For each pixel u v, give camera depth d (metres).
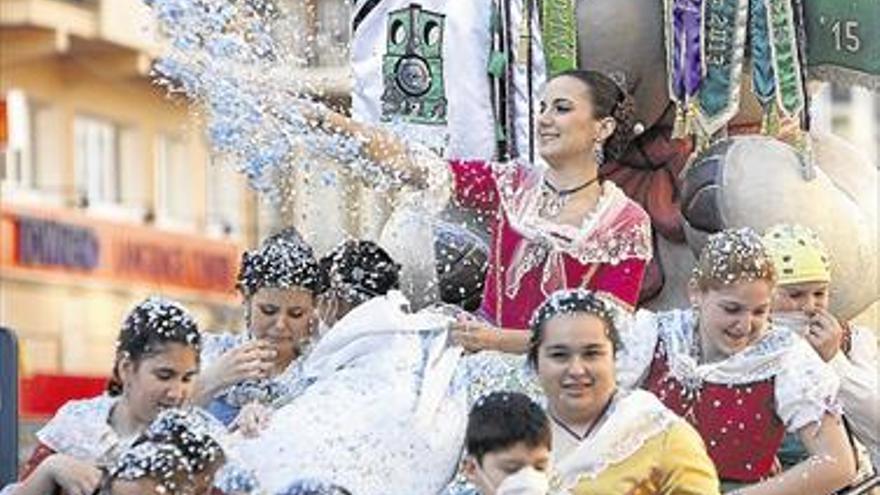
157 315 7.18
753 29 8.76
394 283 7.95
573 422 6.95
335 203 7.99
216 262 37.22
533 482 6.40
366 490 7.15
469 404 7.45
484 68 8.73
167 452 6.38
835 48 8.95
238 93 7.71
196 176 37.72
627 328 7.55
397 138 7.97
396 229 8.38
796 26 8.80
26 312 34.97
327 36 8.08
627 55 8.82
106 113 36.78
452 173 8.06
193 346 7.18
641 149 8.91
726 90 8.70
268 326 7.67
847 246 8.60
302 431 7.21
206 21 7.67
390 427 7.27
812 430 7.30
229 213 37.44
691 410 7.44
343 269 7.89
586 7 8.82
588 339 6.89
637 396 6.94
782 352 7.39
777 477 7.27
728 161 8.61
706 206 8.60
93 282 36.44
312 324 7.74
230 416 7.58
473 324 7.59
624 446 6.87
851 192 8.95
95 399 7.36
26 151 35.34
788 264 7.93
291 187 7.90
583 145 7.87
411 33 8.75
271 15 7.79
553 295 7.05
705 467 6.91
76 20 34.72
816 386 7.32
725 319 7.38
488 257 8.23
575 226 7.84
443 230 8.38
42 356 35.12
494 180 8.05
